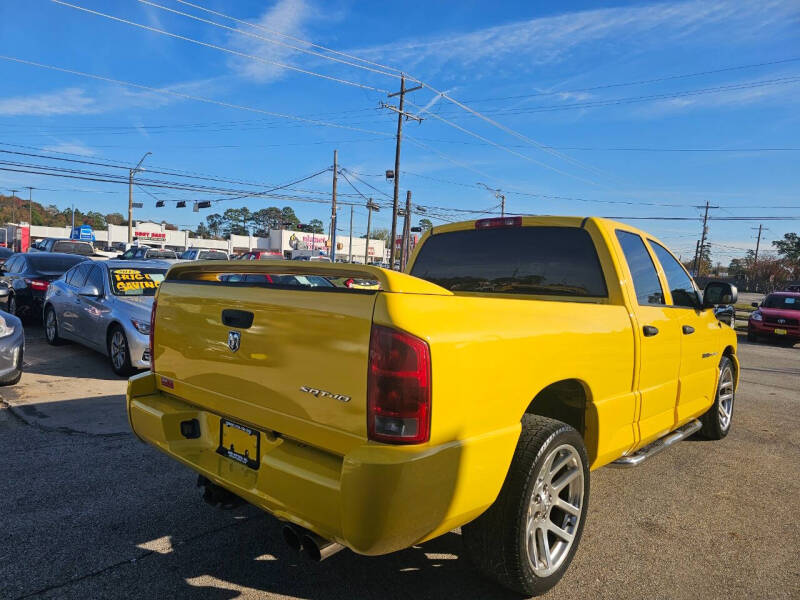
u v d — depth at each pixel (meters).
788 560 3.21
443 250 4.38
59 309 9.02
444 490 2.19
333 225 41.41
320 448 2.31
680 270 4.61
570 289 3.70
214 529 3.35
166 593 2.70
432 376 2.12
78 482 3.94
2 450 4.50
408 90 31.56
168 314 3.16
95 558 2.98
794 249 91.38
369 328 2.13
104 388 6.61
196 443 2.95
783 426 6.24
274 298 2.48
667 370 3.93
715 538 3.46
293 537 2.37
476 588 2.83
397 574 2.94
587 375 3.01
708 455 5.10
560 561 2.86
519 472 2.56
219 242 88.94
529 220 3.96
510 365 2.47
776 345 16.02
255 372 2.56
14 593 2.65
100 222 136.00
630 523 3.65
